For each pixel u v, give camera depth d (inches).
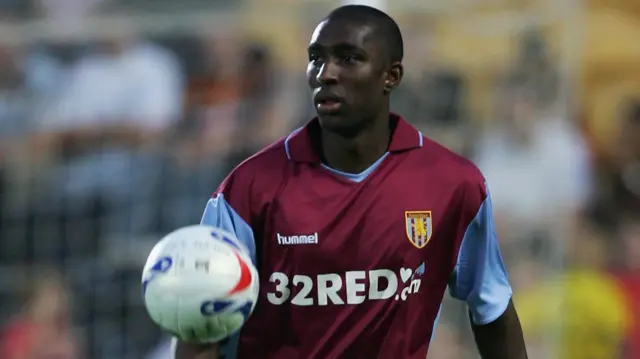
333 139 610.2
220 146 1203.9
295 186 609.6
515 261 1157.1
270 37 1224.2
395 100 1170.6
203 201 1189.7
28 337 1187.9
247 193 610.5
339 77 592.4
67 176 1219.2
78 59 1250.6
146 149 1216.8
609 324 1150.3
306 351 614.9
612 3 1337.4
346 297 608.1
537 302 1144.8
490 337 652.7
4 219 1211.2
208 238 549.6
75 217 1203.9
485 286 639.8
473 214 624.7
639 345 1160.8
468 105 1170.6
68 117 1235.9
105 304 1187.9
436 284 628.7
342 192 608.7
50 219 1206.3
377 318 610.5
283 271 610.5
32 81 1243.2
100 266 1194.6
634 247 1219.9
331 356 612.4
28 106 1240.2
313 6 1232.2
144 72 1231.5
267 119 1208.2
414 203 612.4
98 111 1230.3
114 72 1238.3
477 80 1171.9
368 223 607.2
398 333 615.5
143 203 1198.9
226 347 626.5
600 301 1157.1
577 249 1189.7
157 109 1230.3
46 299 1194.6
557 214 1158.3
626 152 1290.6
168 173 1201.4
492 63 1170.6
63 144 1232.2
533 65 1167.6
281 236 606.9
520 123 1168.8
